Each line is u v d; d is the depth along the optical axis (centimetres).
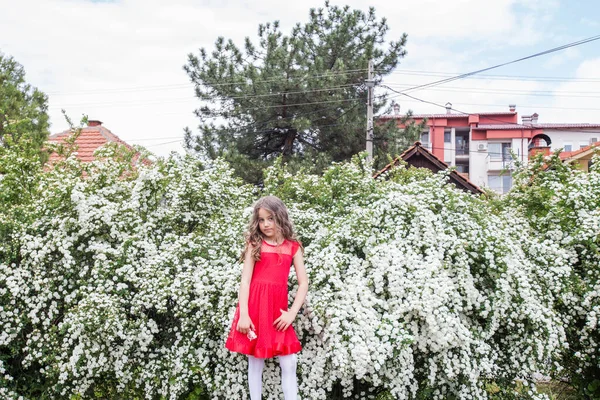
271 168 570
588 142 3825
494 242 402
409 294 370
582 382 492
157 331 411
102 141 1353
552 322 407
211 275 400
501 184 3766
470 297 391
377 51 1803
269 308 359
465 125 3931
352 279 385
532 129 3781
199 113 1875
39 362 412
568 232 492
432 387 398
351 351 341
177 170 504
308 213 490
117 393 443
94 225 445
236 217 480
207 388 405
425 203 434
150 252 441
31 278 433
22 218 472
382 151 1783
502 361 427
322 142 1853
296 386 356
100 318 396
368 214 430
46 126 1191
